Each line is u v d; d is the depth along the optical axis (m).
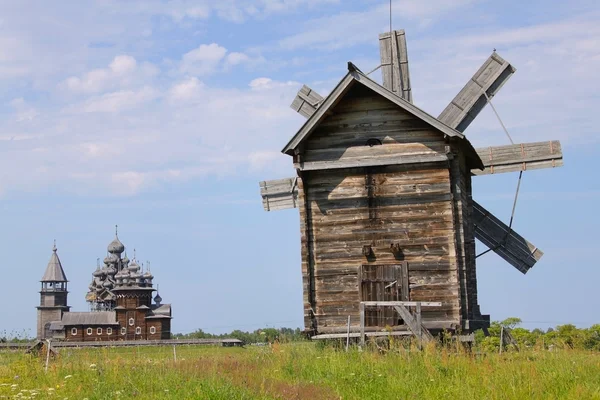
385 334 35.41
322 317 38.62
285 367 27.78
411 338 32.59
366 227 38.88
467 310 37.81
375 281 38.38
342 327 38.34
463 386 23.14
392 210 38.78
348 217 39.12
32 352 34.00
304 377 26.14
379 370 26.11
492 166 45.66
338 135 39.53
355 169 39.38
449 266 37.78
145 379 24.69
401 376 24.97
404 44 46.69
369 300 38.28
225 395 21.50
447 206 38.31
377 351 31.34
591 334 40.56
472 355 28.92
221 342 96.56
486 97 46.03
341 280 38.78
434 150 38.66
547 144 45.12
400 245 38.34
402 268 38.16
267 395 21.86
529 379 23.58
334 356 29.28
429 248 38.16
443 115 46.03
